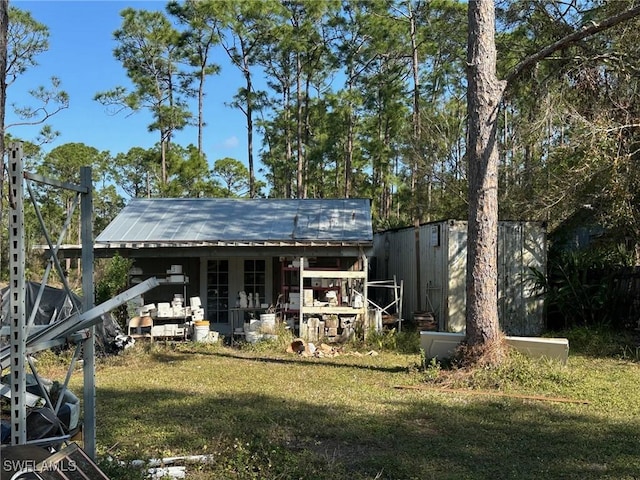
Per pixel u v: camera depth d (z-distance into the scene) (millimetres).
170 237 12664
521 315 12531
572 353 10078
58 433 3391
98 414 5977
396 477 4219
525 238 12656
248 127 31672
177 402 6559
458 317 12320
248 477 4094
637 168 10141
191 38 29656
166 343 11445
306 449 4801
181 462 4375
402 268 16531
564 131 10883
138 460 4230
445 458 4648
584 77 9344
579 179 10414
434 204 18219
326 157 30344
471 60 8039
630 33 9570
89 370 3932
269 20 28719
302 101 32344
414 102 21594
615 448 4910
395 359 9766
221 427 5402
